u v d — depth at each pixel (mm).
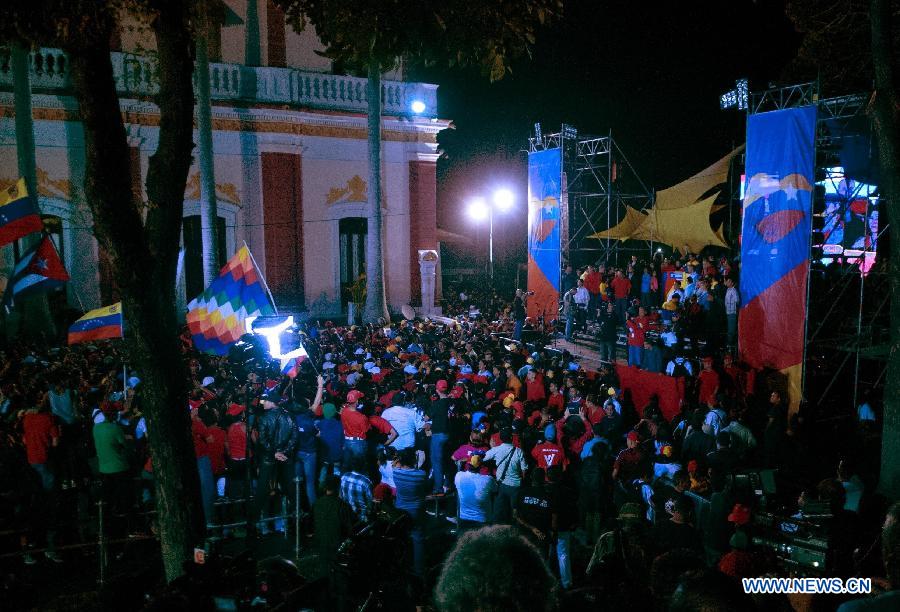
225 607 3836
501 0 6508
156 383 5469
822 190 15617
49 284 11188
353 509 7773
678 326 16922
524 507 7590
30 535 8656
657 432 10094
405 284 26594
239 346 11969
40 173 20094
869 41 14492
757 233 15062
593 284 21594
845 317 16531
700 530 8141
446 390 11633
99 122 5008
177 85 5414
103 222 5145
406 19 6414
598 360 18828
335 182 24828
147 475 9250
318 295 24891
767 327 14898
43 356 15398
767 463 11141
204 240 21109
